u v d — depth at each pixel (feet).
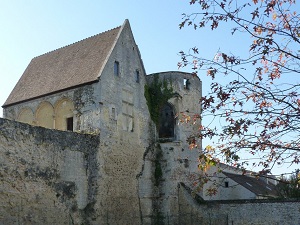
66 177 85.10
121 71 104.78
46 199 79.97
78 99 99.66
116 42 104.88
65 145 85.92
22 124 77.71
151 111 113.19
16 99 114.62
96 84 97.30
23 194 75.82
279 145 29.04
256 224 92.94
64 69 111.45
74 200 86.07
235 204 96.68
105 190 93.76
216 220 98.68
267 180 186.80
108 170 95.55
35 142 79.56
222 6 29.25
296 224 88.43
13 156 75.05
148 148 109.19
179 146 110.01
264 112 29.01
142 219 102.68
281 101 28.99
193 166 111.14
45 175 80.53
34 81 117.29
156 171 110.01
